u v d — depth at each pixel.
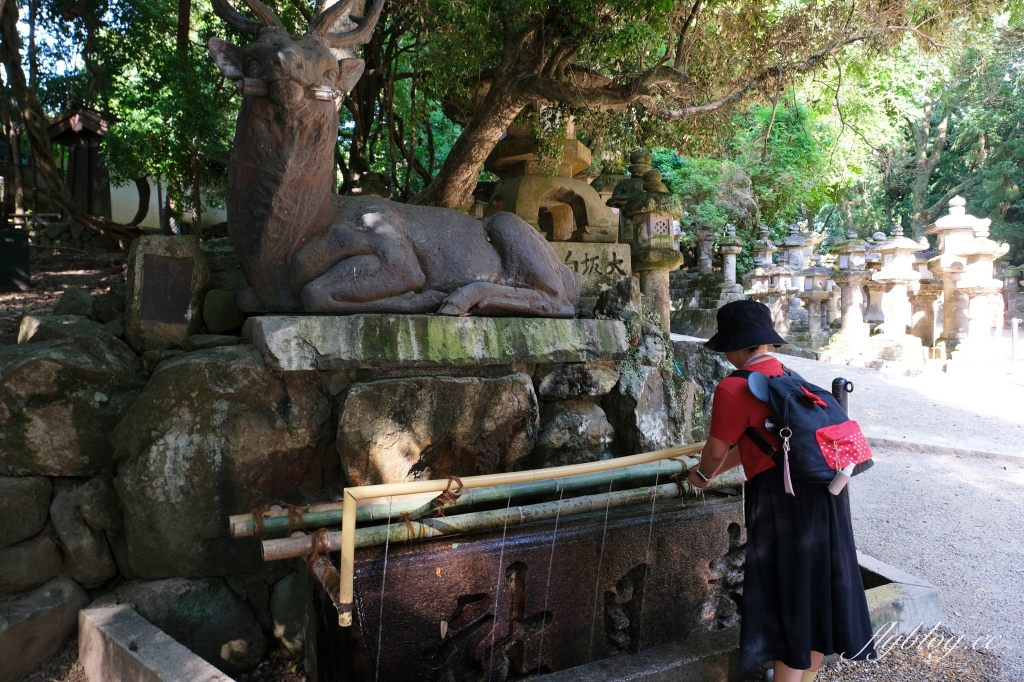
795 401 2.35
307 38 3.00
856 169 17.27
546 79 5.49
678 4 5.76
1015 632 3.26
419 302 3.48
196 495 2.96
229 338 3.35
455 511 3.04
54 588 3.00
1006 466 5.92
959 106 24.00
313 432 3.11
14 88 10.17
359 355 3.09
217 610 3.07
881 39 6.45
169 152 9.64
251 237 3.23
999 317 14.38
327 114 3.06
